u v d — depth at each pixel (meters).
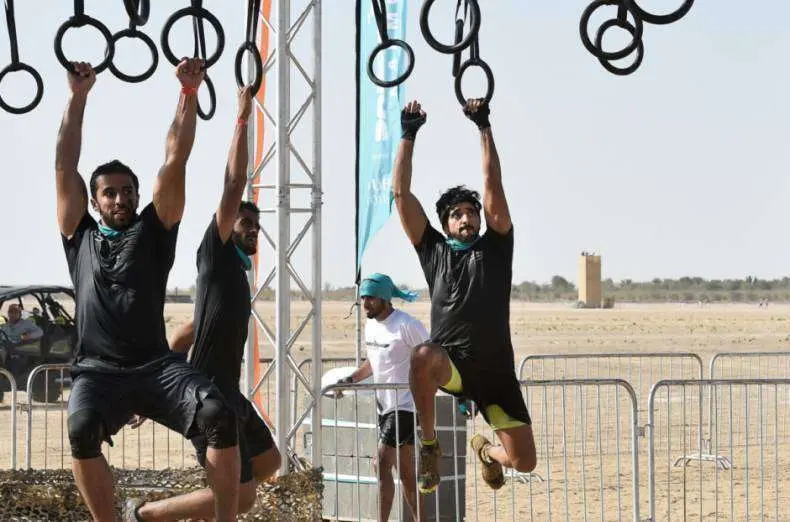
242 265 6.91
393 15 9.35
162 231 5.94
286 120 8.82
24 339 17.91
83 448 5.74
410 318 8.91
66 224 6.09
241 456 6.68
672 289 158.50
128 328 5.84
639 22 5.62
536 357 12.85
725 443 14.70
